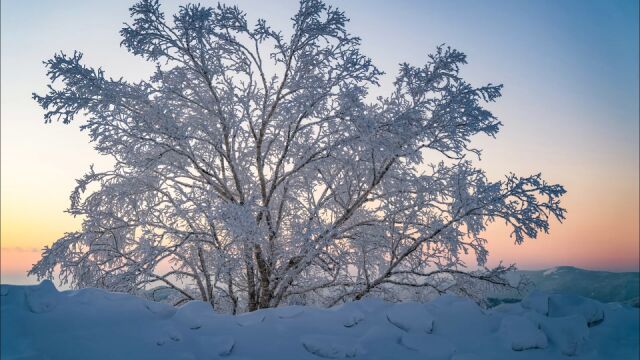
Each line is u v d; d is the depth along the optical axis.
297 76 7.93
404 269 8.20
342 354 4.17
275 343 4.27
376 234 7.94
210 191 7.73
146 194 8.17
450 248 7.70
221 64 7.89
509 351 4.29
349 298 8.27
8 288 4.10
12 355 3.51
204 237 7.77
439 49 7.30
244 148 8.72
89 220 7.77
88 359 3.69
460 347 4.35
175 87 7.63
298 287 8.51
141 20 7.20
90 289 4.56
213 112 7.90
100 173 7.75
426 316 4.59
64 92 6.81
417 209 7.63
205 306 4.68
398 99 7.81
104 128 7.06
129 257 7.91
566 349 4.30
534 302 4.91
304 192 8.76
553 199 6.40
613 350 4.31
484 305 8.01
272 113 8.05
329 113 7.71
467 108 7.03
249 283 8.05
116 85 7.08
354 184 8.30
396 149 7.34
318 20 7.59
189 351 4.07
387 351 4.25
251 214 6.42
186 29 7.10
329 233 6.90
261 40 7.63
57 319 3.99
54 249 7.52
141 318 4.35
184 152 7.55
